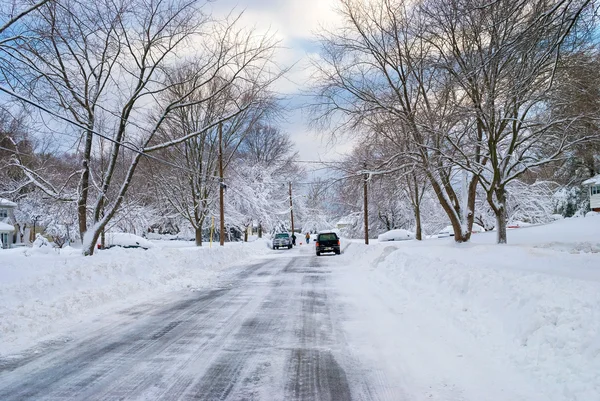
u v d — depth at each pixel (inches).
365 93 743.1
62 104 633.0
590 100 552.4
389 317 342.0
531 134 672.4
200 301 433.7
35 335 288.2
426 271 450.0
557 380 181.6
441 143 727.1
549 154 698.8
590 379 170.6
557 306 223.0
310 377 209.9
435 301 355.9
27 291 357.1
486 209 1610.5
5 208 1818.4
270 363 231.6
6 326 289.0
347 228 2330.2
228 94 973.2
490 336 250.4
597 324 192.2
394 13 724.0
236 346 265.6
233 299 447.2
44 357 242.5
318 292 495.2
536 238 811.4
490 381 197.0
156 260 625.0
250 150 2214.6
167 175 1316.4
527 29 276.7
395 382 201.5
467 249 568.7
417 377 207.2
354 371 218.1
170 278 581.9
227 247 1127.0
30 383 201.3
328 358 240.1
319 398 183.6
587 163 834.2
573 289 232.4
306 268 821.9
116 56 675.4
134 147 705.0
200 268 734.5
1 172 724.7
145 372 217.3
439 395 183.9
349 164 831.7
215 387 196.7
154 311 379.2
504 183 666.2
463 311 305.3
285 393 189.5
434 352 244.5
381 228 2105.1
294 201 2437.3
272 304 416.5
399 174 799.1
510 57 391.9
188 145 1304.1
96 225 693.9
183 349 259.0
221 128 1240.8
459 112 583.5
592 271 330.6
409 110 724.0
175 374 214.2
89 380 205.6
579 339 193.6
